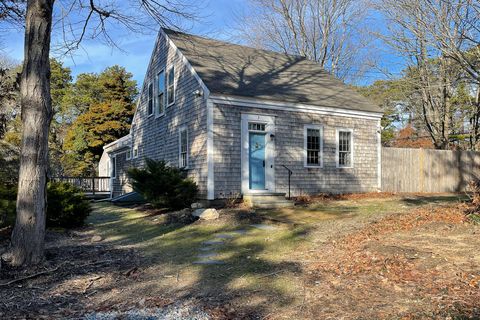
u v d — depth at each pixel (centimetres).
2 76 1193
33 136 610
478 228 737
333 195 1490
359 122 1617
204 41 1684
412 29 1638
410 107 3086
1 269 570
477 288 434
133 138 2062
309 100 1466
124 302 460
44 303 462
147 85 1872
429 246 621
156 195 1232
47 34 623
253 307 427
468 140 2861
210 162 1251
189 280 537
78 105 4075
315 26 2969
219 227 948
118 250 743
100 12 863
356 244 676
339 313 397
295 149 1439
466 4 1310
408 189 1769
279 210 1177
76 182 2731
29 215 606
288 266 583
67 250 730
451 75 2006
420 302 411
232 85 1348
